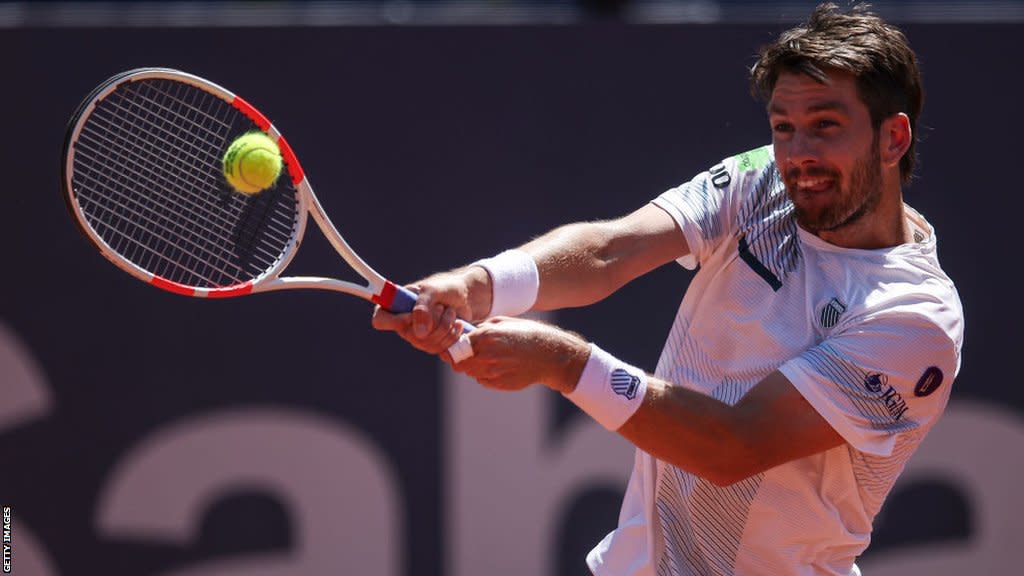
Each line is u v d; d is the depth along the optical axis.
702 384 9.10
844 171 8.17
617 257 9.36
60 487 16.61
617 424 8.20
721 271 9.16
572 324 16.69
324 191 16.42
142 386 16.59
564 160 16.59
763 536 8.92
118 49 16.23
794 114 8.20
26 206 16.39
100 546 16.66
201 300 16.61
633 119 16.62
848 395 8.16
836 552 9.12
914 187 16.83
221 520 16.70
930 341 8.22
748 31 16.58
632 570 9.46
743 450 8.16
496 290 8.94
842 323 8.41
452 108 16.50
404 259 16.52
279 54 16.30
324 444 16.72
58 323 16.52
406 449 16.77
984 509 16.94
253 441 16.67
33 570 16.58
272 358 16.67
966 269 16.88
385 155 16.47
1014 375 16.89
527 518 16.80
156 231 14.32
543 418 16.80
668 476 9.24
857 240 8.60
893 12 18.55
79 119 8.77
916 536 16.97
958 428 16.92
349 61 16.39
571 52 16.53
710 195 9.38
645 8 19.72
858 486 8.78
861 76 8.05
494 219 16.56
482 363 8.18
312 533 16.73
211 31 16.22
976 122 16.77
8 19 19.27
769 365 8.73
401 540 16.77
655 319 16.77
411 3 21.45
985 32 16.73
